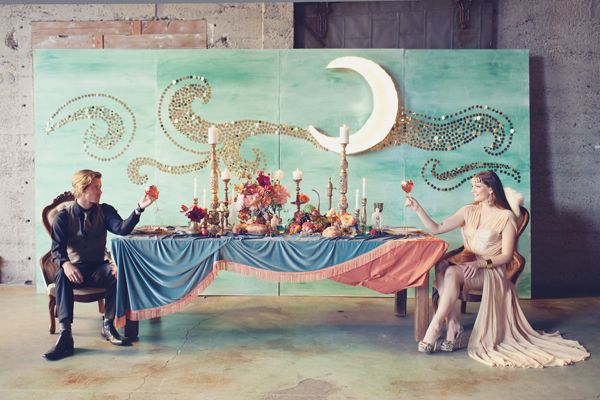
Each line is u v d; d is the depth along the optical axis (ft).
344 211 14.32
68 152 17.90
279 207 14.55
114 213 13.69
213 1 18.51
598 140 18.58
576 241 18.84
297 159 17.71
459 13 19.07
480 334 12.64
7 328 14.30
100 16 18.85
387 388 10.71
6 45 19.01
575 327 14.61
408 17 19.25
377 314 15.80
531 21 18.58
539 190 18.76
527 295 17.56
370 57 17.53
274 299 17.40
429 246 12.91
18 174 19.20
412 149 17.58
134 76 17.75
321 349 12.87
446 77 17.47
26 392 10.44
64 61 17.74
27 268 19.35
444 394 10.44
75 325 14.58
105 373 11.36
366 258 12.87
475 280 12.91
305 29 19.35
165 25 18.78
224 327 14.49
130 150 17.88
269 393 10.46
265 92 17.66
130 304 12.95
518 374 11.41
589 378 11.19
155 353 12.53
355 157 17.62
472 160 17.56
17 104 19.10
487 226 13.29
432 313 16.07
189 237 13.29
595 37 18.38
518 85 17.43
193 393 10.44
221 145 17.75
